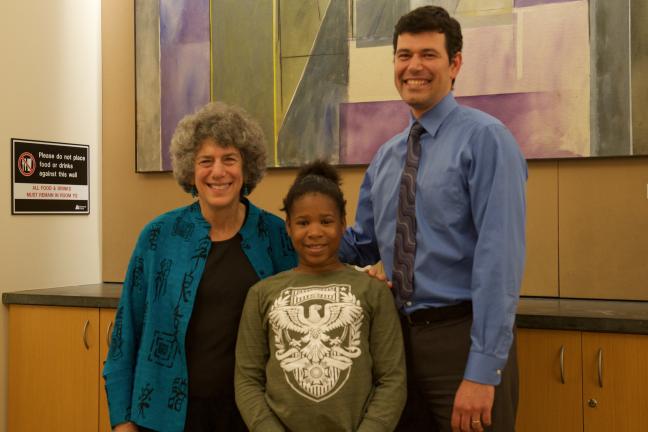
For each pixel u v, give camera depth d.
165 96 3.21
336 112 2.91
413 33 1.78
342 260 2.10
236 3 3.07
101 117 3.38
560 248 2.62
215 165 1.80
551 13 2.58
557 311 2.25
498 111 2.65
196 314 1.81
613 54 2.50
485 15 2.66
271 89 3.01
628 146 2.48
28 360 2.94
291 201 1.80
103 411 2.79
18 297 2.93
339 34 2.90
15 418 2.97
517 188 1.66
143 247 1.86
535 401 2.18
